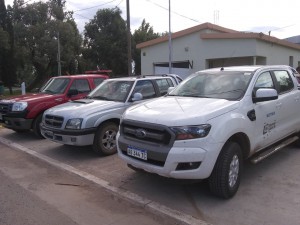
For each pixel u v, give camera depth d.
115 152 7.44
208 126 4.49
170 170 4.46
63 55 34.47
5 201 5.00
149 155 4.64
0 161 7.23
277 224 4.09
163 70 22.95
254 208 4.53
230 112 4.86
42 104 9.16
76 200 5.03
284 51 23.50
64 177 6.09
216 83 5.80
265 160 6.64
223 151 4.69
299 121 6.80
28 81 39.25
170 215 4.34
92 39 41.62
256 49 19.09
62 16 35.50
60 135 7.07
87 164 6.71
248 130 5.07
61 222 4.32
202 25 20.44
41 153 7.66
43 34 33.38
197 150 4.39
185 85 6.21
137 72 42.28
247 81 5.53
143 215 4.50
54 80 10.46
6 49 29.94
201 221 4.18
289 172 5.93
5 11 30.19
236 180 4.94
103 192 5.33
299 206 4.56
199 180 4.55
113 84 8.26
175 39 21.97
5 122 9.53
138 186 5.41
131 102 7.61
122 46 40.78
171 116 4.64
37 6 33.75
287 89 6.54
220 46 20.09
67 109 7.31
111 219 4.39
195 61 21.20
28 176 6.18
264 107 5.54
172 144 4.46
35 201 5.00
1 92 26.36
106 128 7.23
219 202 4.75
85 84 10.08
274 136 5.91
